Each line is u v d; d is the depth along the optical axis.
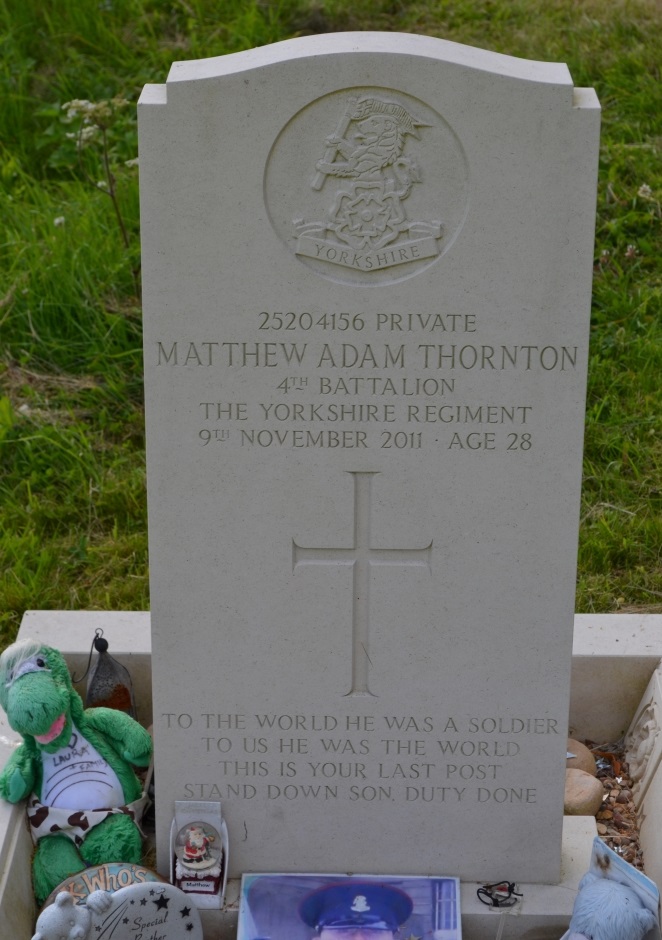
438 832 2.08
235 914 2.05
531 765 2.06
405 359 1.94
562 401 1.94
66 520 2.69
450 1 3.82
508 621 2.01
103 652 2.23
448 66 1.85
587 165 1.87
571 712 2.32
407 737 2.05
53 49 3.71
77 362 2.95
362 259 1.91
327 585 2.01
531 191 1.88
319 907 2.06
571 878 2.10
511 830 2.08
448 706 2.04
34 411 2.84
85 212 3.13
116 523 2.67
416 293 1.92
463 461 1.97
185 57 3.63
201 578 2.01
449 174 1.88
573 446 1.96
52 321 2.97
